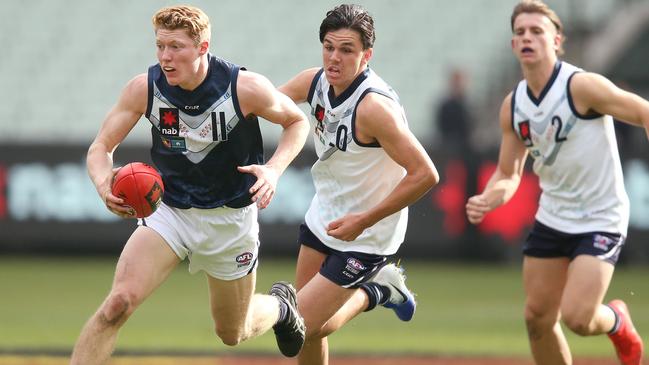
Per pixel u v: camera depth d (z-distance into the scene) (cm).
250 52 7819
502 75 7656
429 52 7931
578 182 2500
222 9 8088
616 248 2478
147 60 7762
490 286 5641
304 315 2342
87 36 7838
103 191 2034
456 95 6575
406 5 8238
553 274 2539
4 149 6028
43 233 6053
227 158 2144
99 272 5878
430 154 6219
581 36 7444
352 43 2191
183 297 5144
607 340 4075
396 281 2555
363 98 2234
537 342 2569
